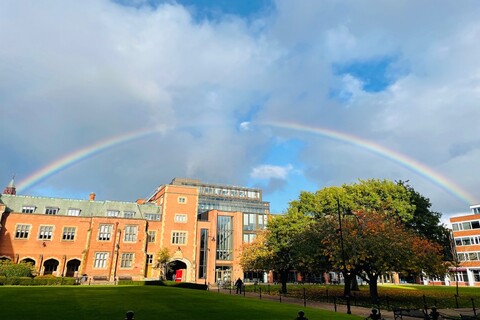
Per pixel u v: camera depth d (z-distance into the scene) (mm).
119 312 16734
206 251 70625
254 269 61531
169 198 66312
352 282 50125
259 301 26375
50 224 57062
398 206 48344
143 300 21531
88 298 21625
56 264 58406
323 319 18016
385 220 37688
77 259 57250
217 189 120875
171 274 65188
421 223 50312
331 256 32656
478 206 85750
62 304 18547
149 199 81875
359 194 51875
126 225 60500
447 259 51031
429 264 33594
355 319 18875
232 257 80688
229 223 83625
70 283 44562
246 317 17031
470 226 84562
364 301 33156
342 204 51188
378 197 50281
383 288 58125
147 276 60719
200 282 67688
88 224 59031
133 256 59406
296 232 45094
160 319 15484
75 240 57750
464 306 30797
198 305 20578
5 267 42531
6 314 14930
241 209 118375
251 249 62406
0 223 53719
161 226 64125
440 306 30406
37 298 20641
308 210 54562
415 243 34062
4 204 56156
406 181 54906
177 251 63562
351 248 31781
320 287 58531
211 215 80500
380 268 31734
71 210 61469
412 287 64000
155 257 62062
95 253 57156
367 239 32281
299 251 37250
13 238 54438
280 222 48938
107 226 59281
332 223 37094
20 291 24609
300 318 10797
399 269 32562
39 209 59562
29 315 14945
